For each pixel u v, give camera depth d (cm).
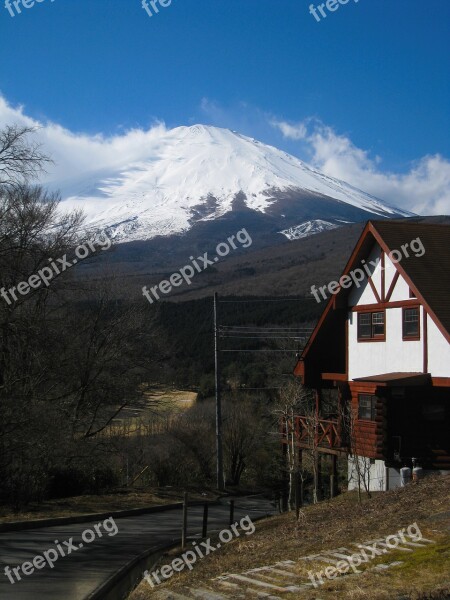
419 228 2648
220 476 3753
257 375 5281
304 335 5019
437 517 1409
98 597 1244
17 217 2845
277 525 1945
